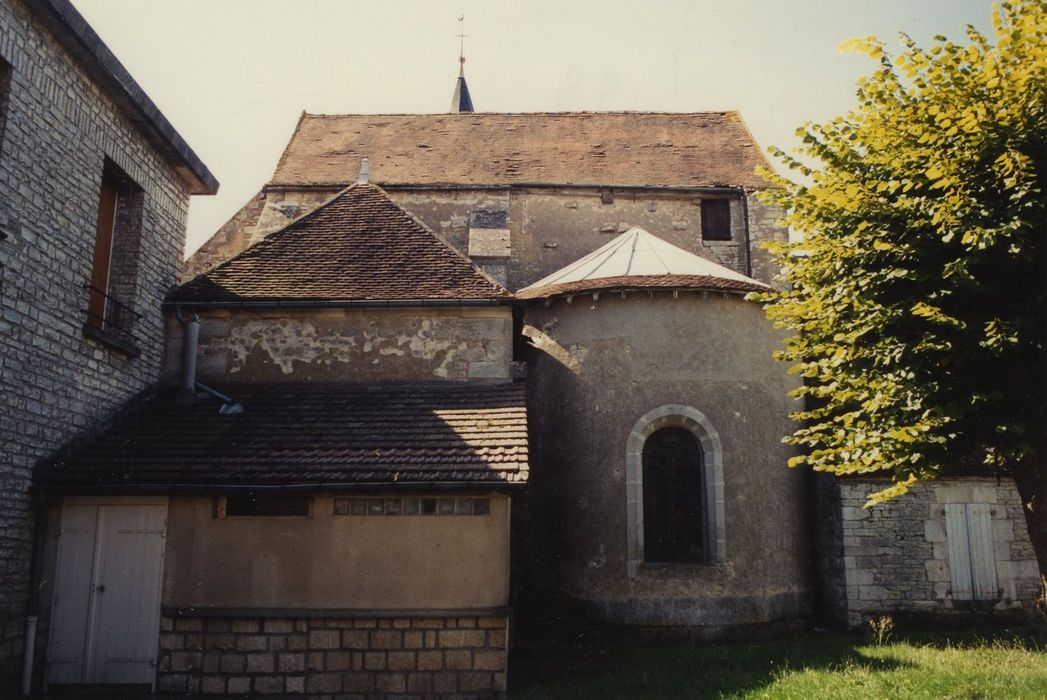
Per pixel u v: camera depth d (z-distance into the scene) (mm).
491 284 11898
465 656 9055
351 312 11742
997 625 12945
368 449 9781
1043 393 8711
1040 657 10000
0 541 8594
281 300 11539
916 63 9125
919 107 9234
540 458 13133
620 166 20062
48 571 9281
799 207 10219
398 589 9195
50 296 9266
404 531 9344
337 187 18859
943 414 8633
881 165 9781
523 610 12609
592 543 12320
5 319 8516
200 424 10484
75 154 9734
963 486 13336
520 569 12836
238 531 9352
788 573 12805
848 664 9578
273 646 9102
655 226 19078
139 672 9141
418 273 12070
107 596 9281
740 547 12258
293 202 18844
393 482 9148
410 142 20750
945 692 8109
